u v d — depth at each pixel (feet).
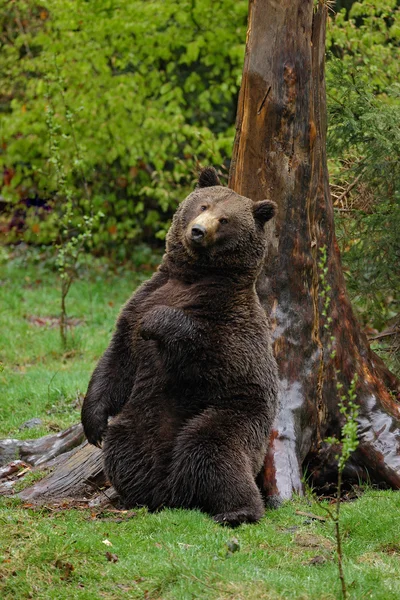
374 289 51.83
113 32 86.99
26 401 54.03
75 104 90.68
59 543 27.96
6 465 42.50
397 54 63.77
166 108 88.12
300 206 39.04
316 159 39.55
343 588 23.91
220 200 34.53
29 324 77.20
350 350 41.65
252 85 38.65
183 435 33.24
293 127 38.58
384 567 27.61
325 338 40.68
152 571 26.21
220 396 33.96
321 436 40.57
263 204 34.73
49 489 38.11
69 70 90.17
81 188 102.99
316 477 40.52
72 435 43.75
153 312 33.32
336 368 40.96
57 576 26.11
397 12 63.93
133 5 84.28
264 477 37.17
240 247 34.09
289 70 38.24
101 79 90.43
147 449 33.94
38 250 106.83
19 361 65.82
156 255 106.22
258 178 38.88
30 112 93.15
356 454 40.34
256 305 34.99
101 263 103.24
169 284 35.32
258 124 38.68
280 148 38.65
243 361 33.73
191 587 25.00
